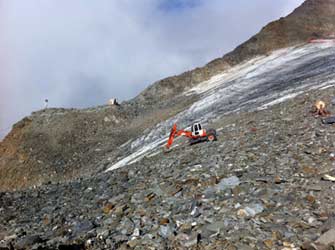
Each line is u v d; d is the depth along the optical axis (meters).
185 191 14.68
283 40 106.62
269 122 27.41
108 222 13.23
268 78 73.31
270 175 14.37
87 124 91.50
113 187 19.34
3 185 78.25
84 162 76.56
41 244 11.56
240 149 20.05
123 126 89.12
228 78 93.81
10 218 16.64
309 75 56.78
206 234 10.40
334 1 121.31
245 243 9.50
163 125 72.38
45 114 99.06
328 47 85.75
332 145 16.84
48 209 17.34
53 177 73.94
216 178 15.16
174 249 9.94
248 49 108.94
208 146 24.70
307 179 13.31
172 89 104.38
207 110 66.62
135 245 10.56
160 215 12.68
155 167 22.05
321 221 10.01
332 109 25.34
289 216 10.57
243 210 11.28
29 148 86.25
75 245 11.09
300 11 121.38
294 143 18.42
